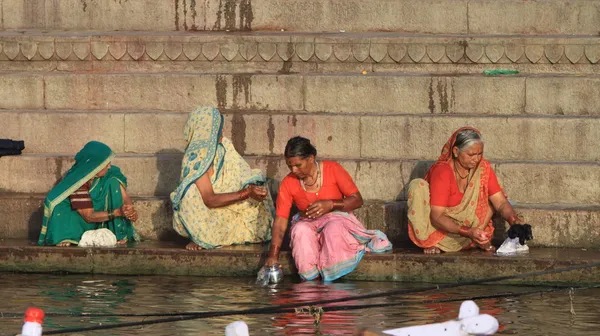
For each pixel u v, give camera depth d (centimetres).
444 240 2539
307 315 2058
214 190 2653
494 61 3047
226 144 2720
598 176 2703
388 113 2967
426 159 2872
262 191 2622
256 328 1948
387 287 2389
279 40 3119
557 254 2495
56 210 2673
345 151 2916
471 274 2442
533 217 2633
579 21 3111
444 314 2059
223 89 3053
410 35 3138
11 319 2039
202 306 2161
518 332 1903
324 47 3098
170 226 2792
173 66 3177
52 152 3022
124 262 2600
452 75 3006
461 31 3166
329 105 3006
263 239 2705
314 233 2491
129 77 3086
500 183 2747
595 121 2808
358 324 1973
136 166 2895
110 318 2044
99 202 2716
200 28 3300
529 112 2927
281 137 2939
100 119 3003
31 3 3341
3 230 2844
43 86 3109
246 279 2514
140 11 3312
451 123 2859
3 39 3206
